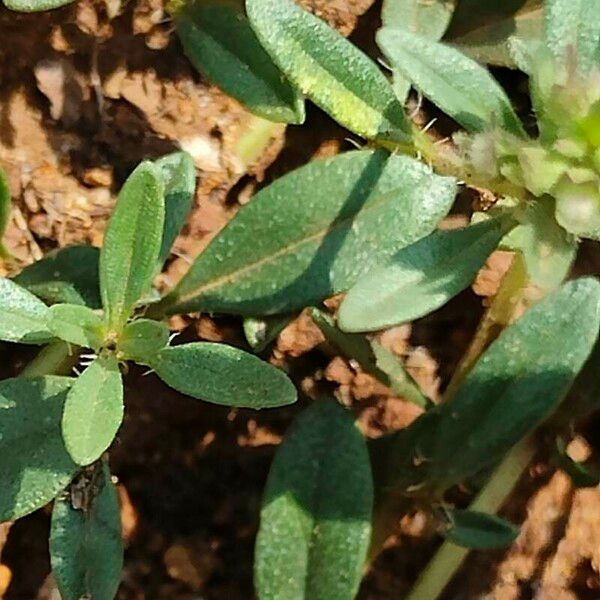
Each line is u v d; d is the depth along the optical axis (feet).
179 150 0.66
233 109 0.66
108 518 0.57
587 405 0.60
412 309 0.55
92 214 0.65
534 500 0.65
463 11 0.64
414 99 0.66
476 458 0.57
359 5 0.66
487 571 0.65
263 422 0.65
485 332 0.61
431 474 0.58
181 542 0.64
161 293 0.64
